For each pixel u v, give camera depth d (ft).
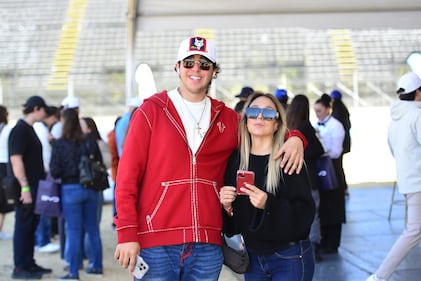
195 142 9.80
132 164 9.53
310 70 90.84
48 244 24.66
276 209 9.62
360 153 59.77
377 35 96.99
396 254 15.97
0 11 104.22
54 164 18.67
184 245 9.61
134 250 9.23
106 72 90.68
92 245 20.21
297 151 9.96
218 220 9.91
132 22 28.35
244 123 10.23
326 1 27.81
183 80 9.93
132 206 9.43
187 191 9.62
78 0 107.24
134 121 9.76
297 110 19.61
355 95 83.71
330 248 22.36
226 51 94.02
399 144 16.05
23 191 19.54
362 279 19.02
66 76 89.61
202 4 27.91
